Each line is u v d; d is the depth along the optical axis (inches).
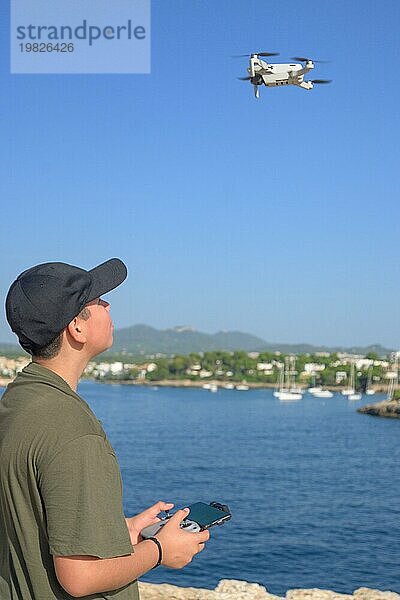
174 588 302.4
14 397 92.5
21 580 89.7
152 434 3083.2
